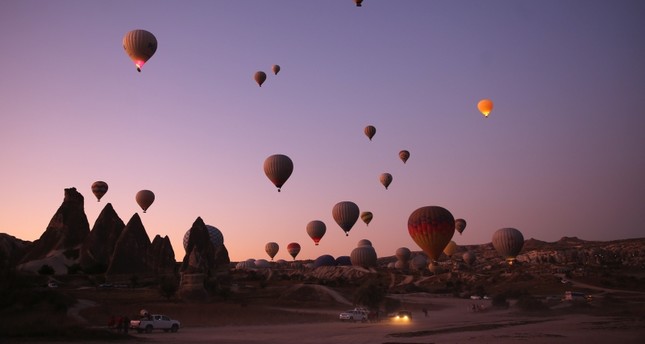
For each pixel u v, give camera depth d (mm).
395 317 55812
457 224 133875
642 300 88750
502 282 144125
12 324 33312
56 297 49438
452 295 122688
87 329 33125
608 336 35406
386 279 163000
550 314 65312
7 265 50062
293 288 93438
